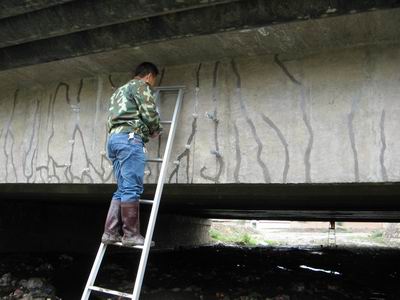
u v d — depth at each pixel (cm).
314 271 873
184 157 462
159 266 873
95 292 625
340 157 394
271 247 1528
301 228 3027
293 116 419
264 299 603
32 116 583
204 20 408
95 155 521
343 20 380
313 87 414
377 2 346
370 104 390
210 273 812
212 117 455
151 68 447
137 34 442
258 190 511
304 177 406
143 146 417
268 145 425
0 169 599
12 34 471
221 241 1764
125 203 397
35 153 570
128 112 416
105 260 914
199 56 464
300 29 399
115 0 404
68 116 551
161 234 1189
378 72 391
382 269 927
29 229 887
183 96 474
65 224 969
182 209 1086
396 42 387
